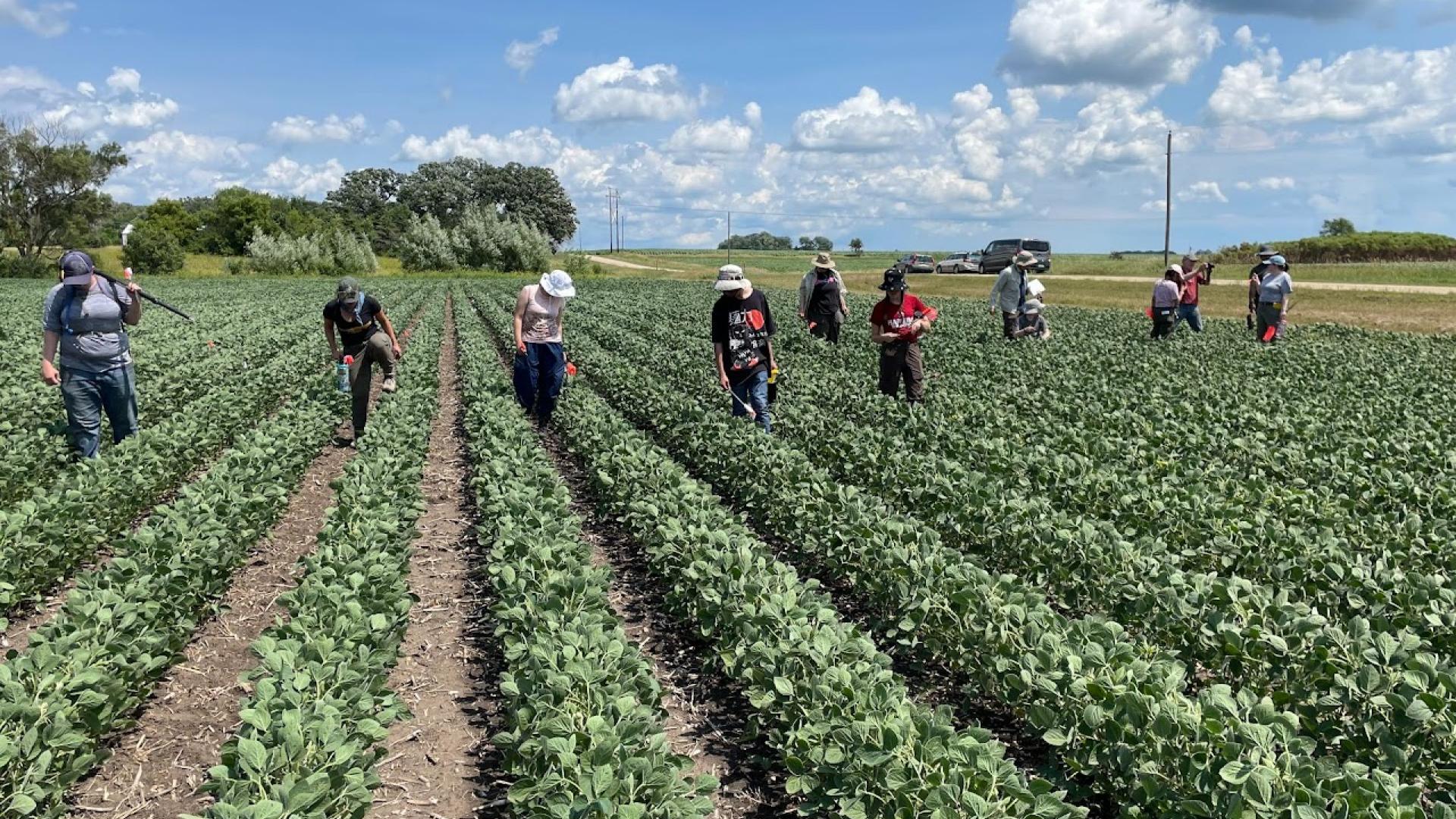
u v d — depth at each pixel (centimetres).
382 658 544
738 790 518
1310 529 736
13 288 5456
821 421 1162
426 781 527
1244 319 3138
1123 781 439
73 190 7456
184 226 12381
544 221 13788
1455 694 444
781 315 3105
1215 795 395
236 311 3291
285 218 12462
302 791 391
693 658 669
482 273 8406
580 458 1188
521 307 1394
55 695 483
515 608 591
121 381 1119
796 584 647
